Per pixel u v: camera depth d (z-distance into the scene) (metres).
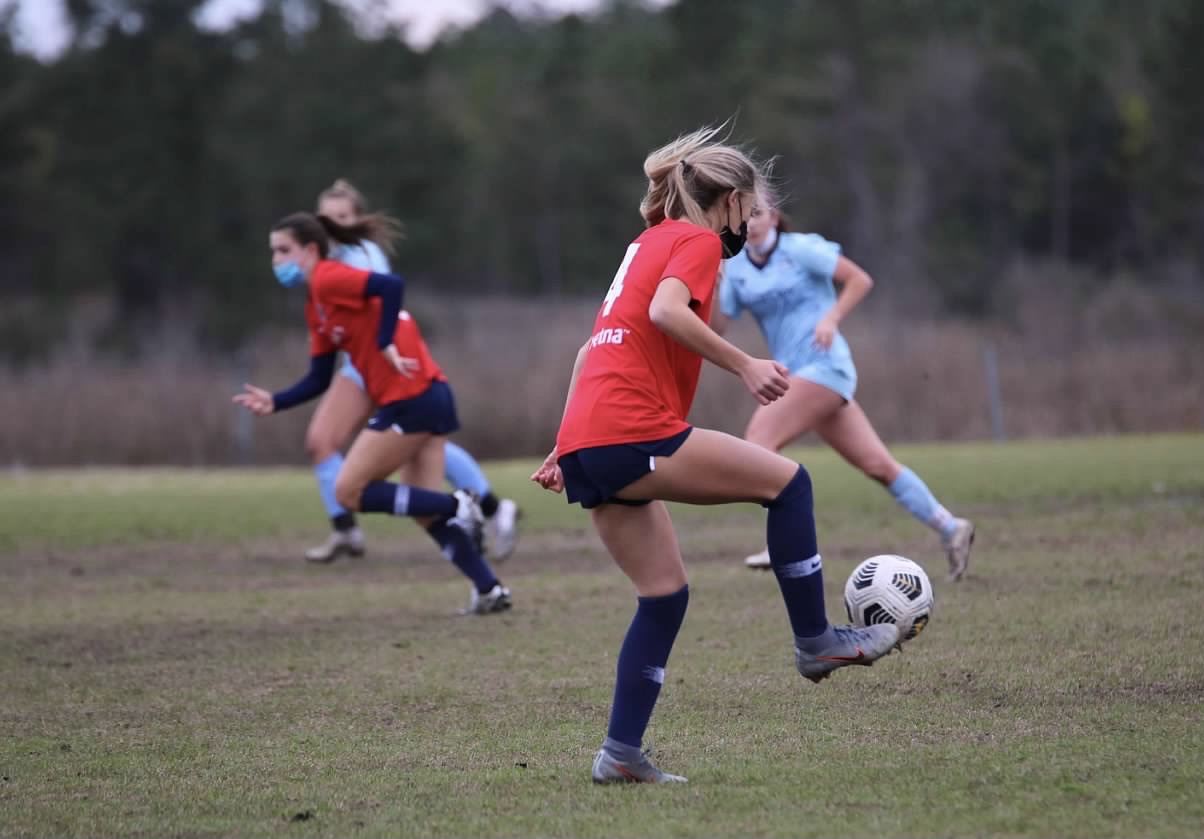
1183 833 11.95
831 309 26.61
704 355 13.58
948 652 19.88
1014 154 181.62
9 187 150.50
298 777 14.86
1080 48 194.00
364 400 32.66
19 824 13.32
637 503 14.18
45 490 56.41
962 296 161.88
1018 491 41.47
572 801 13.66
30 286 150.75
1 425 76.00
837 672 19.09
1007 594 24.50
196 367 83.62
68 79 155.62
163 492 54.50
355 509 25.77
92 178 150.88
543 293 192.25
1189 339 92.38
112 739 16.77
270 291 146.75
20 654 22.39
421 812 13.44
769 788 13.80
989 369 73.31
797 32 185.00
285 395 27.61
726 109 183.25
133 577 31.81
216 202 150.75
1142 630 20.70
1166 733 15.26
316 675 20.44
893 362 77.50
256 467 76.19
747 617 23.89
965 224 176.75
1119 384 76.25
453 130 180.62
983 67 181.00
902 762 14.53
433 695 18.86
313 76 162.75
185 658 21.95
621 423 13.79
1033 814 12.59
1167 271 165.75
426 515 25.50
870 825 12.46
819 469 54.38
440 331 126.12
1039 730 15.62
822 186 172.38
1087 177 183.00
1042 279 156.00
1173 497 38.09
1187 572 25.78
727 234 14.84
